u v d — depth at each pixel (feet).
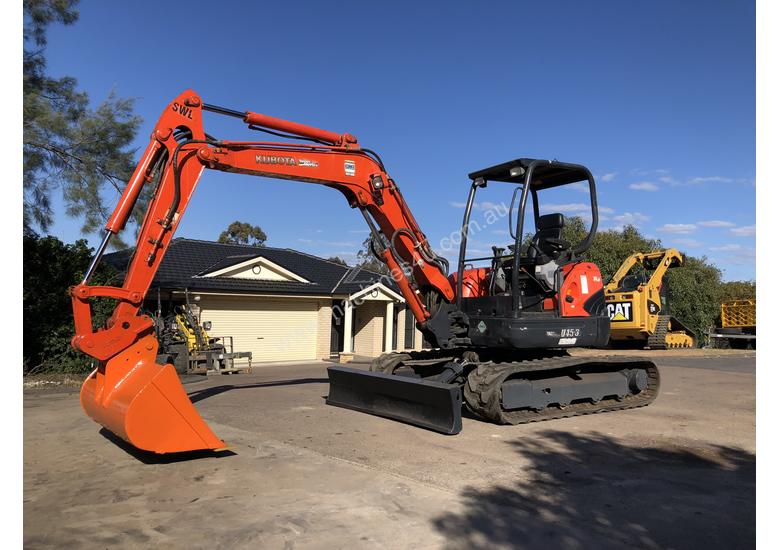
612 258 109.91
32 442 22.93
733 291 142.20
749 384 43.91
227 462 20.12
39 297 44.55
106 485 17.58
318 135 26.91
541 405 28.14
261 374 52.19
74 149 40.55
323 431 25.25
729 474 19.85
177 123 22.50
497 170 28.43
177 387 19.51
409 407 26.94
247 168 24.39
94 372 21.85
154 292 57.82
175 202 22.06
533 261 28.66
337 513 15.46
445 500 16.66
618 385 32.27
